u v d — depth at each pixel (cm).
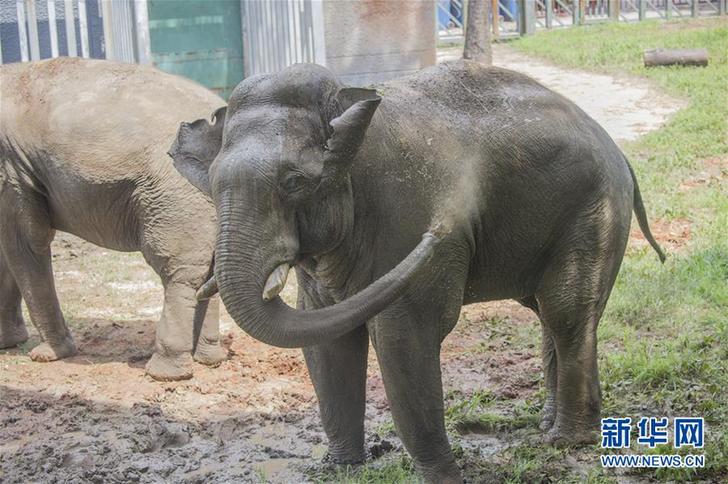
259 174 593
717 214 1453
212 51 1953
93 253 1477
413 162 672
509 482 729
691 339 1003
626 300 1120
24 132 1023
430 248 586
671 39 2809
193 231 985
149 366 1008
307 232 621
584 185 741
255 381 994
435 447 697
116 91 1008
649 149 1822
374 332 689
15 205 1040
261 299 587
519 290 770
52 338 1072
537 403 884
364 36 1930
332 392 763
